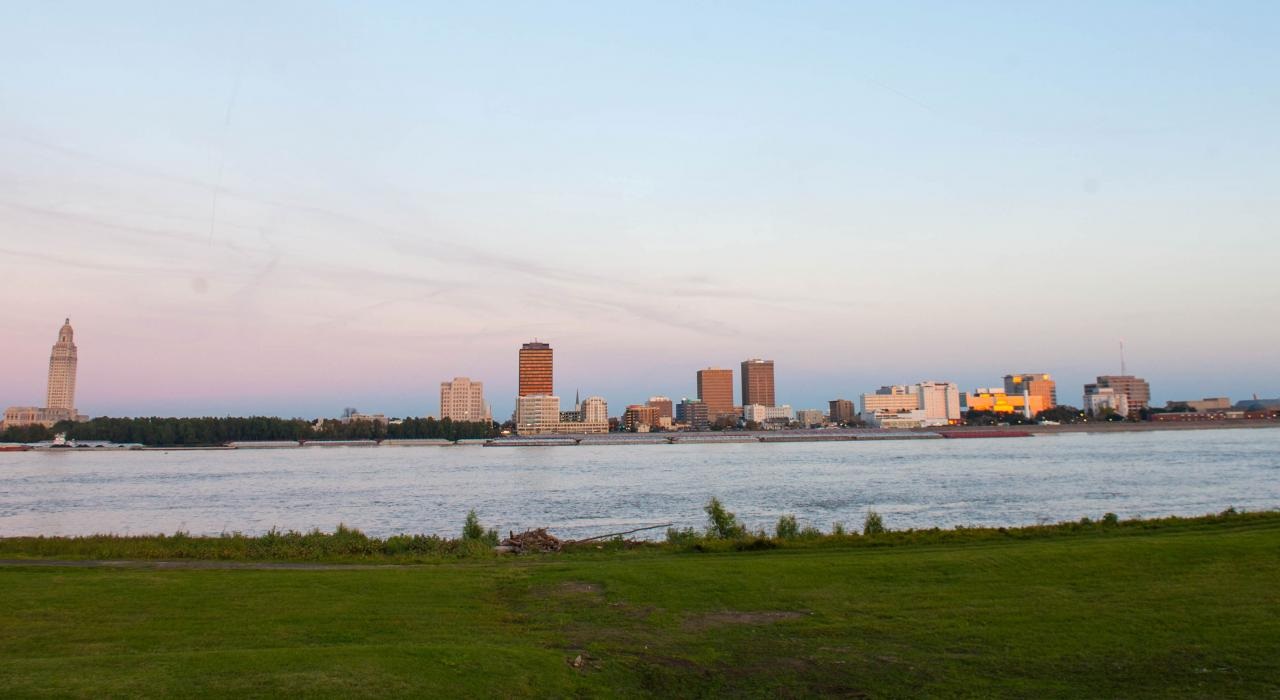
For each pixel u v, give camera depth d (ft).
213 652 58.80
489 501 301.22
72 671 53.06
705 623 75.87
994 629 71.36
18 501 328.08
